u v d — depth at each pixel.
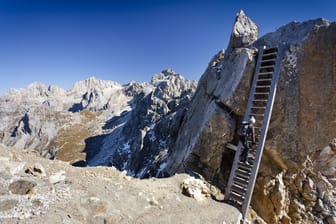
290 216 11.91
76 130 152.75
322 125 11.71
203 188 11.44
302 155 11.95
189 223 8.66
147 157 55.00
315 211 11.79
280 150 12.23
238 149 12.03
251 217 11.20
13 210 5.96
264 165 12.54
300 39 12.12
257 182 12.41
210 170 13.86
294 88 12.12
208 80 18.09
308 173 12.06
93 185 8.92
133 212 8.23
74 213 6.72
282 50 12.29
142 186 10.41
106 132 141.00
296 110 12.09
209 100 16.48
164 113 88.50
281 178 12.25
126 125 109.00
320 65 11.57
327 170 12.02
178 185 11.38
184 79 109.00
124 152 78.38
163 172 21.48
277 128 12.39
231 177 11.64
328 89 11.46
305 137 11.98
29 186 6.96
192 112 19.80
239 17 18.00
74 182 8.64
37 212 6.15
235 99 13.52
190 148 15.33
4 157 8.23
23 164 8.42
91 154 114.31
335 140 11.67
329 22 11.57
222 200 11.30
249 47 15.30
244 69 13.38
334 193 11.84
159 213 8.77
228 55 16.59
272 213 11.81
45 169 9.05
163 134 55.78
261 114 12.38
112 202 8.13
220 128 13.66
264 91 12.85
